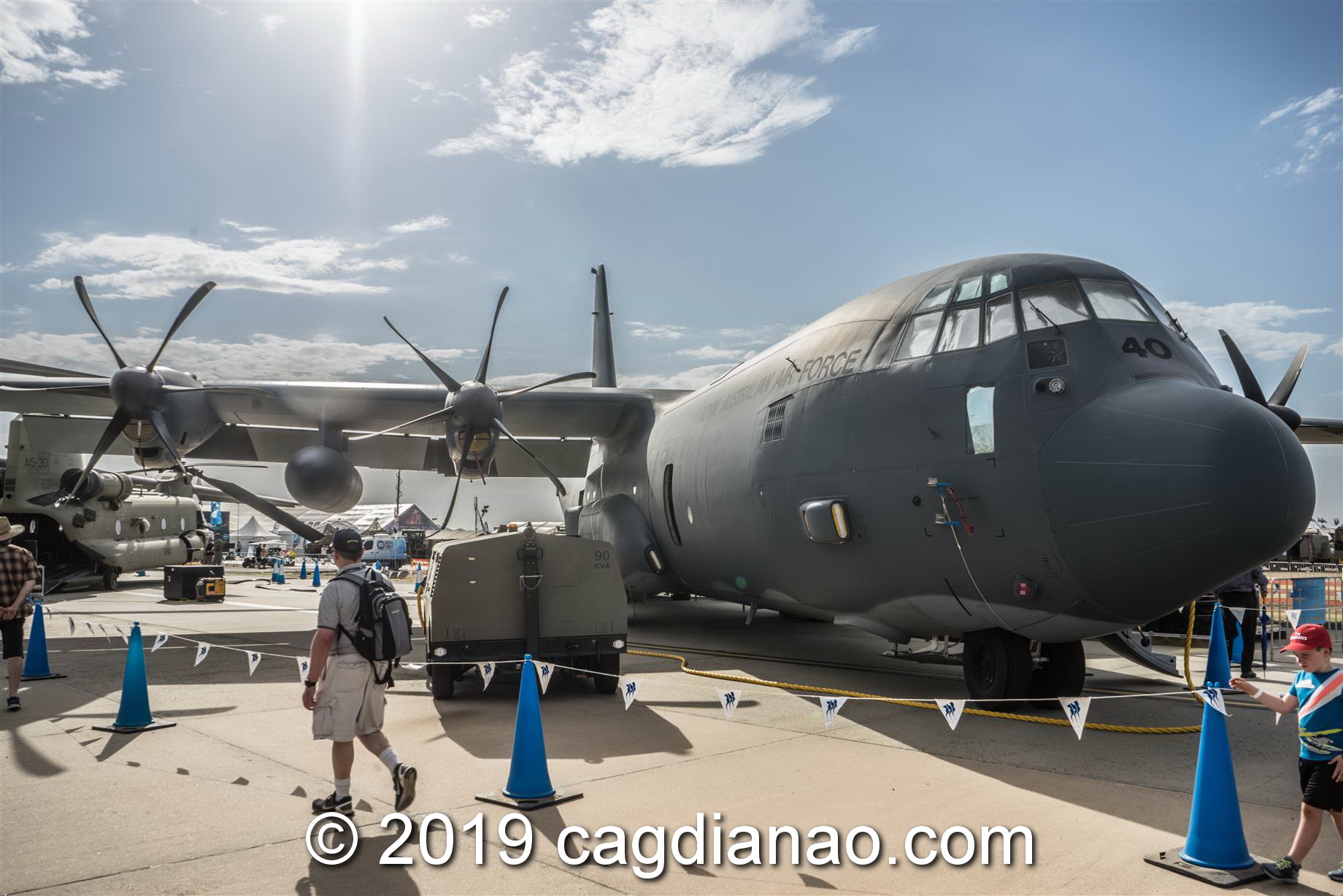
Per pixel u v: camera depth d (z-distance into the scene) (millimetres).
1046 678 8641
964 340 8203
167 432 13430
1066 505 7059
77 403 15086
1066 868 4512
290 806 5480
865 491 8703
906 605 8852
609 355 23266
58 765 6438
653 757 6672
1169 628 13367
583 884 4348
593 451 19297
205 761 6539
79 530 23500
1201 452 6453
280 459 17797
